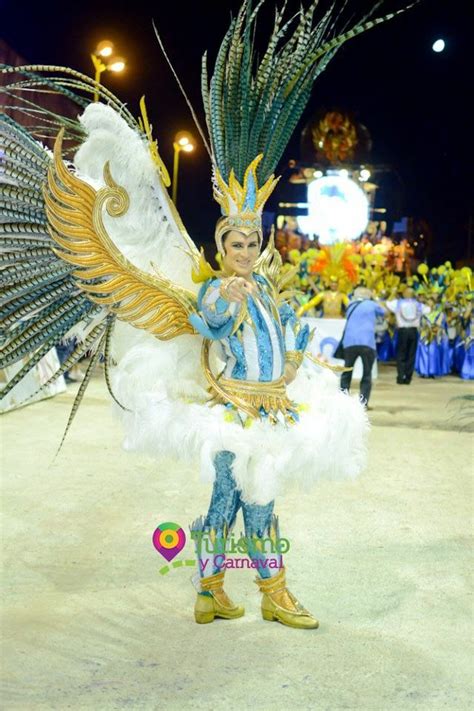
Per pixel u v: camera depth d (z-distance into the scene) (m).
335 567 4.13
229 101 3.35
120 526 4.79
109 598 3.69
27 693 2.76
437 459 7.04
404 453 7.30
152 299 3.24
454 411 10.27
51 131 3.35
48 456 6.70
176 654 3.10
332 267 17.98
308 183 37.47
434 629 3.37
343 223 33.50
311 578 3.96
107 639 3.24
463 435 8.37
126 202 3.21
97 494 5.51
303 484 3.30
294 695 2.77
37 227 3.08
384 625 3.40
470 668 3.00
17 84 3.12
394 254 35.81
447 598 3.72
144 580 3.92
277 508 5.24
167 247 3.40
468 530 4.83
